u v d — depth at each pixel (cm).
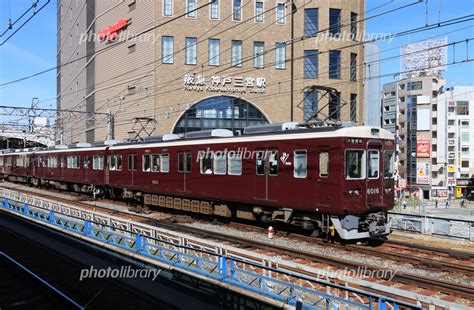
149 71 3111
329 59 3114
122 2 3412
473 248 1202
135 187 2055
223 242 1291
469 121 5984
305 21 3144
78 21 4334
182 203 1812
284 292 791
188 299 775
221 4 3134
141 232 1156
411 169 5812
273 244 1268
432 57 5875
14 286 915
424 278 897
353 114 3212
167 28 3097
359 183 1237
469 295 805
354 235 1223
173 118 3095
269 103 3169
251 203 1459
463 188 5934
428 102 5725
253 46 3158
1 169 4203
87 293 840
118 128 3497
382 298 570
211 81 3136
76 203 2280
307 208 1282
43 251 1172
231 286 771
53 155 2997
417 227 1454
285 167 1346
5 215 1778
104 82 3694
